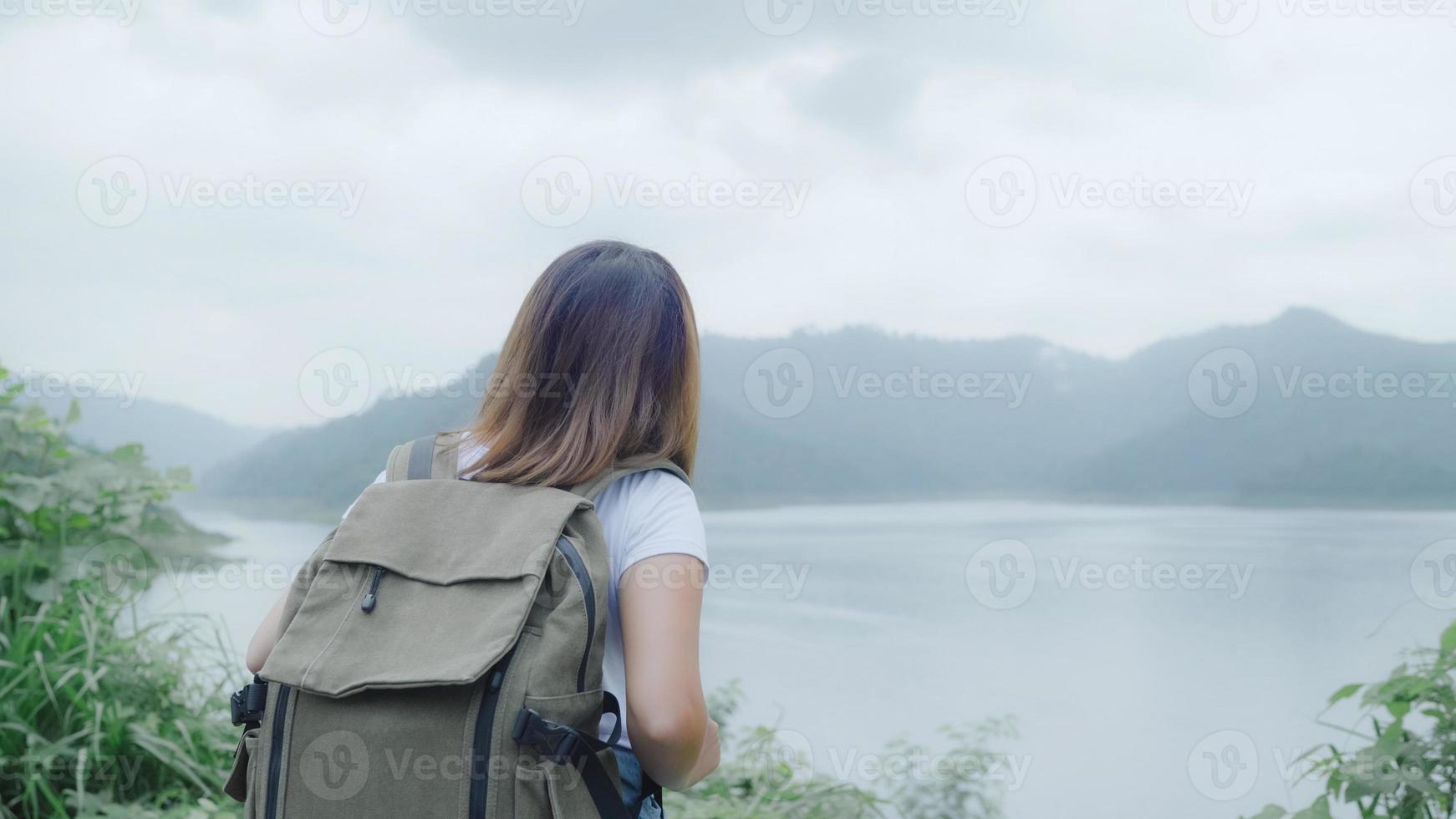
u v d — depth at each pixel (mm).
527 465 958
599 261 1054
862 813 2451
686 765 843
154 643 2787
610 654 943
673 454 1040
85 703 2488
